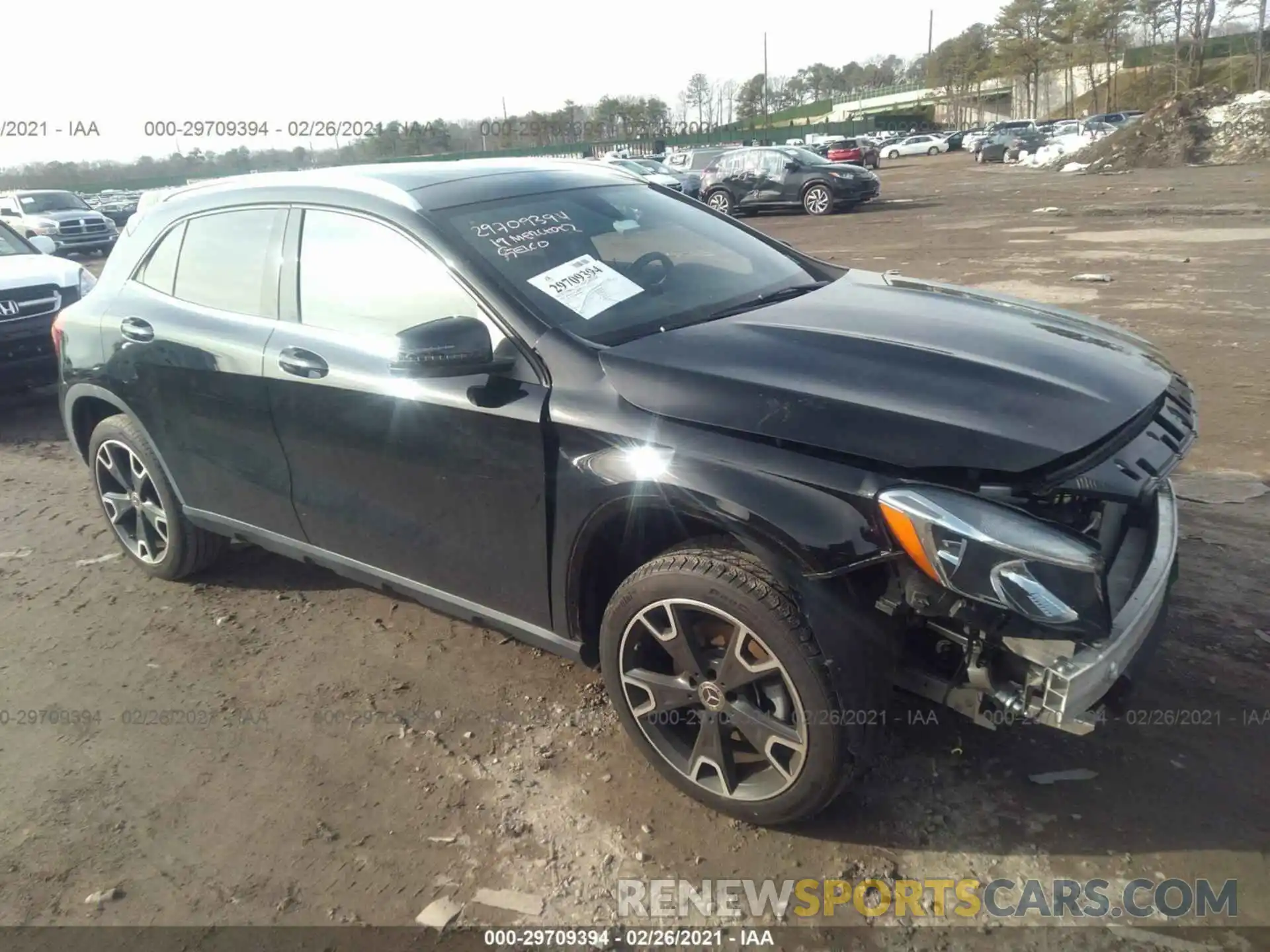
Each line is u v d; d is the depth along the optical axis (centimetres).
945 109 9150
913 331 286
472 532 299
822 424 235
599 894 245
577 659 294
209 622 397
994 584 209
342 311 325
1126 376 266
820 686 231
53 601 425
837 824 262
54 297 733
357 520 333
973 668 226
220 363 352
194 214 385
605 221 348
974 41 8644
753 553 241
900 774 279
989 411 236
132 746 318
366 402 308
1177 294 912
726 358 265
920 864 248
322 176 352
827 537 224
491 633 374
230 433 361
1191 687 308
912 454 224
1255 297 874
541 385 274
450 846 264
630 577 263
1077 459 229
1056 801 264
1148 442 250
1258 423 543
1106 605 216
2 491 576
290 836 271
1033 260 1195
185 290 382
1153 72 6731
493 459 283
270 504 363
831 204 2081
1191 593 362
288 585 427
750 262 363
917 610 220
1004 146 4072
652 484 247
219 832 275
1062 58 7519
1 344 696
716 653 257
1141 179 2458
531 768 294
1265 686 306
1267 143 2720
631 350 274
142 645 382
